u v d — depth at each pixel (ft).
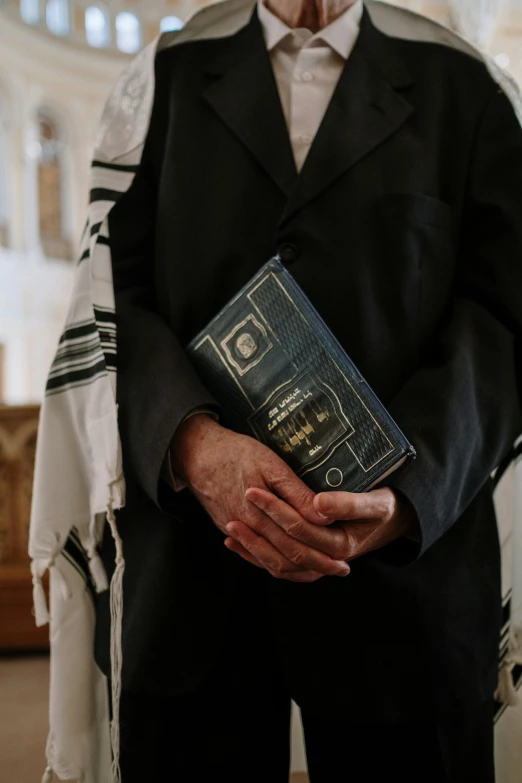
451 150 4.37
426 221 4.10
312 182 4.11
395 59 4.50
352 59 4.42
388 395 4.01
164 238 4.37
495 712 4.52
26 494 10.18
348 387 3.43
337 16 4.54
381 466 3.31
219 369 3.85
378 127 4.23
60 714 4.33
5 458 10.12
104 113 4.59
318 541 3.28
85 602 4.39
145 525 4.17
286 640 3.91
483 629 4.00
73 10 48.19
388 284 4.06
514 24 26.81
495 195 4.24
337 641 3.86
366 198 4.09
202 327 4.24
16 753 6.41
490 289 4.17
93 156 4.47
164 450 3.63
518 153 4.28
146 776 4.02
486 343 4.06
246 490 3.40
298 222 4.09
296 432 3.55
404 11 4.73
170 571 3.93
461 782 3.93
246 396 3.74
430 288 4.12
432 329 4.16
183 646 3.89
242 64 4.51
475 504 4.23
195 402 3.66
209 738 4.10
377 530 3.43
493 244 4.20
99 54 48.75
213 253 4.20
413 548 3.70
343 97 4.29
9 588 9.48
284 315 3.66
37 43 45.83
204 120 4.44
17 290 45.50
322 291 4.04
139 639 3.90
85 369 4.17
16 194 45.68
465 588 3.98
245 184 4.24
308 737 4.19
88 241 4.31
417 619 3.84
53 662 4.35
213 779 4.11
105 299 4.19
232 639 4.09
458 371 3.82
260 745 4.19
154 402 3.77
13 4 45.01
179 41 4.82
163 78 4.72
